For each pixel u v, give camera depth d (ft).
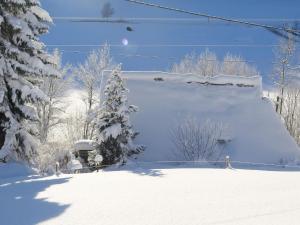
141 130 75.51
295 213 24.77
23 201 30.22
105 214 25.26
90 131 133.69
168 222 23.22
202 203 27.94
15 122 55.88
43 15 60.49
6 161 54.85
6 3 54.95
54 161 68.18
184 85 83.10
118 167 65.72
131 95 80.07
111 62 150.00
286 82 155.02
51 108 135.03
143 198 29.89
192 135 72.49
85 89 147.43
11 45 55.93
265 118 79.77
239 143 74.74
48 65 60.39
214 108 80.07
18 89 56.34
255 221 23.06
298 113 163.43
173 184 36.42
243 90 83.97
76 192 32.99
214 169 49.44
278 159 73.26
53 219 24.52
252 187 34.50
